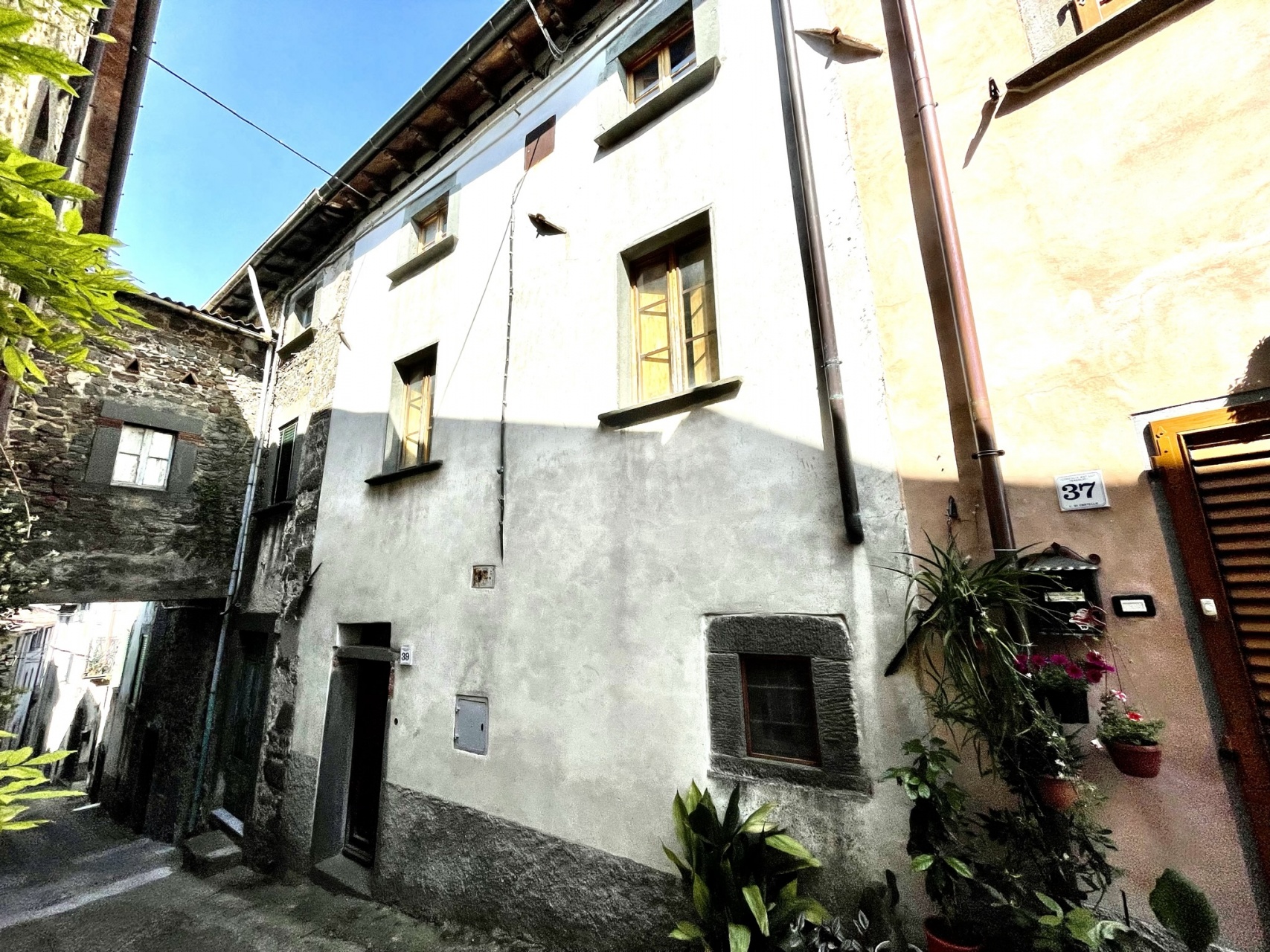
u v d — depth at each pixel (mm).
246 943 4551
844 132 3766
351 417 7039
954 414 3072
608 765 3852
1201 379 2488
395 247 7246
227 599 8180
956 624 2475
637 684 3842
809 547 3357
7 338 1896
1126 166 2812
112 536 7402
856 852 2928
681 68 4957
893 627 3021
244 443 8898
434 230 7012
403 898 4762
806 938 2785
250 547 8297
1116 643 2506
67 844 8844
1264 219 2455
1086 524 2650
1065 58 3004
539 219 5203
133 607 13008
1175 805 2320
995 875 2479
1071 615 2527
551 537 4566
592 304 4816
